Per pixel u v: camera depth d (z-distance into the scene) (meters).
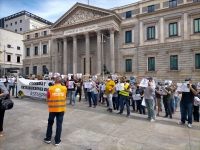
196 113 8.88
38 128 7.22
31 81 14.94
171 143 5.80
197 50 28.02
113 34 33.22
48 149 5.29
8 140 5.96
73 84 12.95
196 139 6.18
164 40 31.03
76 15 37.41
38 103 13.03
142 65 32.91
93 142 5.85
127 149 5.32
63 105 5.68
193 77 28.16
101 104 14.20
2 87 6.00
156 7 31.98
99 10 34.00
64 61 38.66
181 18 29.53
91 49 39.59
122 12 35.78
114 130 7.07
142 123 8.13
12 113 9.77
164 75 30.69
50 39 46.88
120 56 35.47
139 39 33.44
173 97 11.71
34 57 50.09
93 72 38.91
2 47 58.75
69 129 7.14
